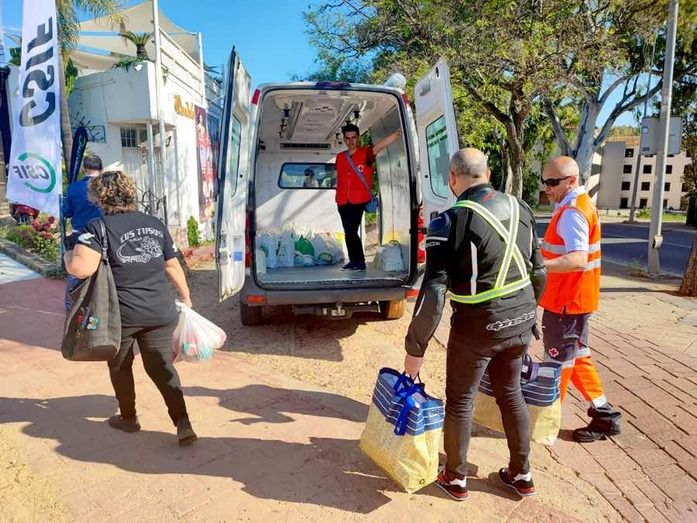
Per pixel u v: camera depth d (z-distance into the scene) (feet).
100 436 11.25
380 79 35.45
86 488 9.43
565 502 9.54
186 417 10.84
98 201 10.19
